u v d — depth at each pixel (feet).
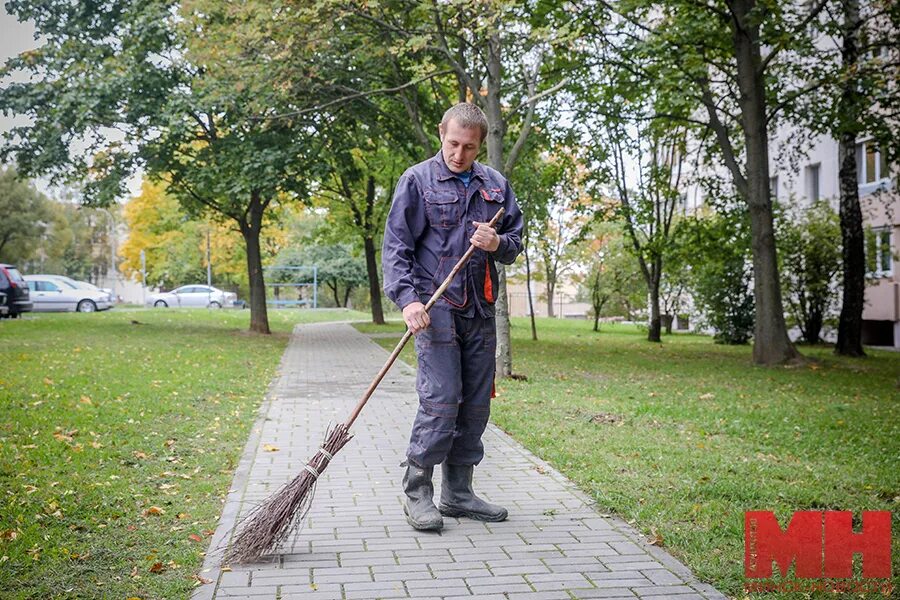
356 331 83.82
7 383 31.40
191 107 59.06
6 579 11.77
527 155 61.52
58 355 44.29
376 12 42.83
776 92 55.62
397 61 50.29
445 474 15.51
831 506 16.15
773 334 50.90
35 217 186.80
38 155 64.39
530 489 17.78
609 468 19.42
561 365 47.60
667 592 11.62
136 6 61.98
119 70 62.34
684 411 29.01
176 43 62.08
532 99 39.68
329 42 46.62
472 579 12.16
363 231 91.20
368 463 20.56
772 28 45.14
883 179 73.77
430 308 14.43
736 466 19.66
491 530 14.66
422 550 13.53
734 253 65.62
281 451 22.00
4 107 63.26
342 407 30.60
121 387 32.37
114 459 20.01
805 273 71.97
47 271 234.58
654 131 62.75
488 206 14.89
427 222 14.75
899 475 19.02
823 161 81.97
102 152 66.08
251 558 12.96
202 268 170.81
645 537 14.19
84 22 65.36
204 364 43.83
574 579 12.15
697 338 86.43
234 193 60.75
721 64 53.42
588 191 70.95
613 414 27.99
